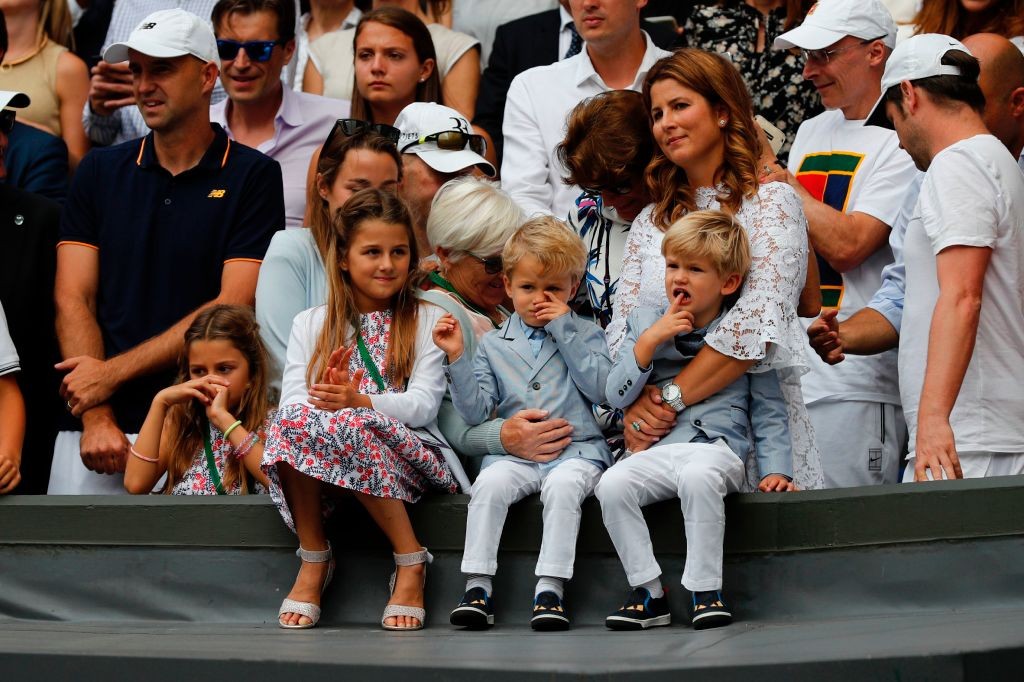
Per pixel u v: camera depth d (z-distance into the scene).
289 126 24.23
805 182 20.66
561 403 15.77
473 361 16.25
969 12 20.88
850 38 20.06
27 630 16.34
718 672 12.18
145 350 19.75
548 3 26.55
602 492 14.87
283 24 23.92
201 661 13.73
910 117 17.05
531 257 15.73
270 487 15.98
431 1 26.69
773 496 14.95
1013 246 16.25
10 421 18.66
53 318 20.98
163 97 20.38
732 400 15.36
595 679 12.25
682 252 15.10
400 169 18.75
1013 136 18.55
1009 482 14.01
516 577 15.62
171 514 17.08
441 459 16.19
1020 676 11.73
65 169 24.19
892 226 19.70
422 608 15.71
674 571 15.12
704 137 16.20
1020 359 16.31
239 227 20.53
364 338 16.44
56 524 17.48
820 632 13.39
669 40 23.44
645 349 15.09
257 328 18.19
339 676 13.20
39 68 25.34
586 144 17.31
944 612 14.02
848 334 18.44
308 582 16.02
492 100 24.97
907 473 17.08
